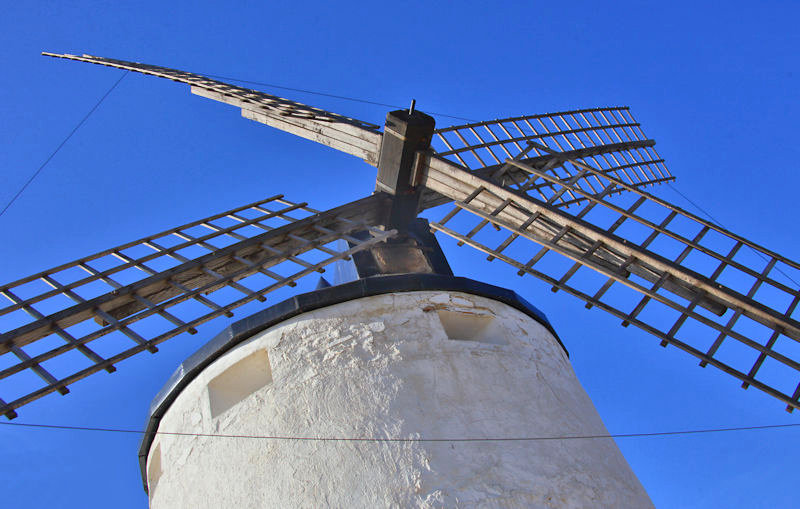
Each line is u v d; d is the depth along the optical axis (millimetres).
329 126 8992
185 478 5609
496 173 8375
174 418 6172
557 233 7035
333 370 5590
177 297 6141
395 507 4688
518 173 8734
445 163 7625
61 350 5562
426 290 6266
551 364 6133
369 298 6176
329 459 5039
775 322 6016
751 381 5820
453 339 5996
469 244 6867
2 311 5996
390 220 7879
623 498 5199
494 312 6332
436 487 4777
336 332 5895
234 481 5254
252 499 5070
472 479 4844
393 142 7816
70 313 5867
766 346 5949
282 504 4922
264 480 5117
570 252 6566
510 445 5133
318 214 7570
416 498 4723
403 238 7887
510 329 6211
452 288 6332
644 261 6539
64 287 6359
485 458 4992
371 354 5680
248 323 6172
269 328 6133
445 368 5586
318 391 5469
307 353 5789
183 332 5883
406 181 7859
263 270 6645
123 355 5656
